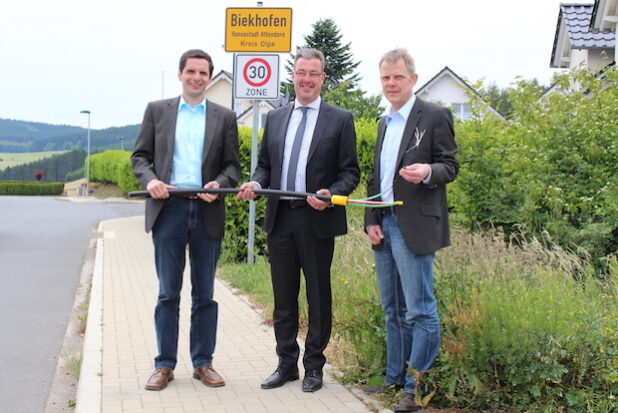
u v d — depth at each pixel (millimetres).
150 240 15531
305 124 4695
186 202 4566
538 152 7785
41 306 8211
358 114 32719
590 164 7555
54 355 6094
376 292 4934
